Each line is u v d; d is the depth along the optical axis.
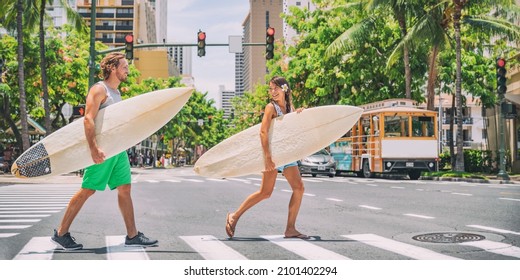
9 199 12.53
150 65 108.50
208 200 11.83
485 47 32.56
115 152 5.06
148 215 8.72
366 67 29.12
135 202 11.30
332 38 30.02
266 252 5.17
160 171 44.00
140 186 17.52
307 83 30.84
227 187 16.83
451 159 30.64
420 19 24.08
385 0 25.06
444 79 29.25
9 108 34.66
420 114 22.84
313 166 24.83
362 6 27.36
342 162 26.86
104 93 5.07
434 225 7.20
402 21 26.69
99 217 8.32
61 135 5.09
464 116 73.81
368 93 29.78
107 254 5.04
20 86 24.39
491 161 29.67
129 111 5.12
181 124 67.19
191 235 6.37
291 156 5.65
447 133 71.75
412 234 6.34
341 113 5.78
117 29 109.62
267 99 45.56
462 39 29.52
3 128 37.28
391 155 22.42
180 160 90.06
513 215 8.39
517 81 29.16
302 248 5.39
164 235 6.36
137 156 75.38
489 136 33.38
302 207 9.80
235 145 5.76
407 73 26.14
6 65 32.19
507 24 23.80
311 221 7.70
